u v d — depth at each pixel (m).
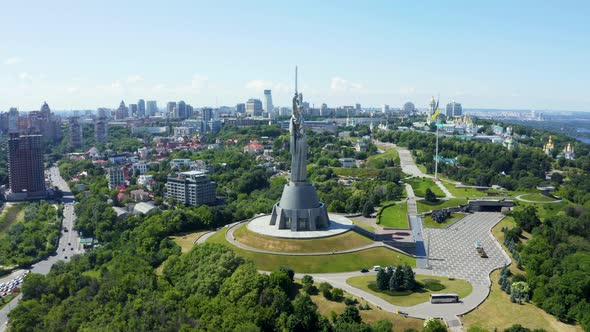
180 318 173.50
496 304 191.38
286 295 185.25
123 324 174.38
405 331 162.25
